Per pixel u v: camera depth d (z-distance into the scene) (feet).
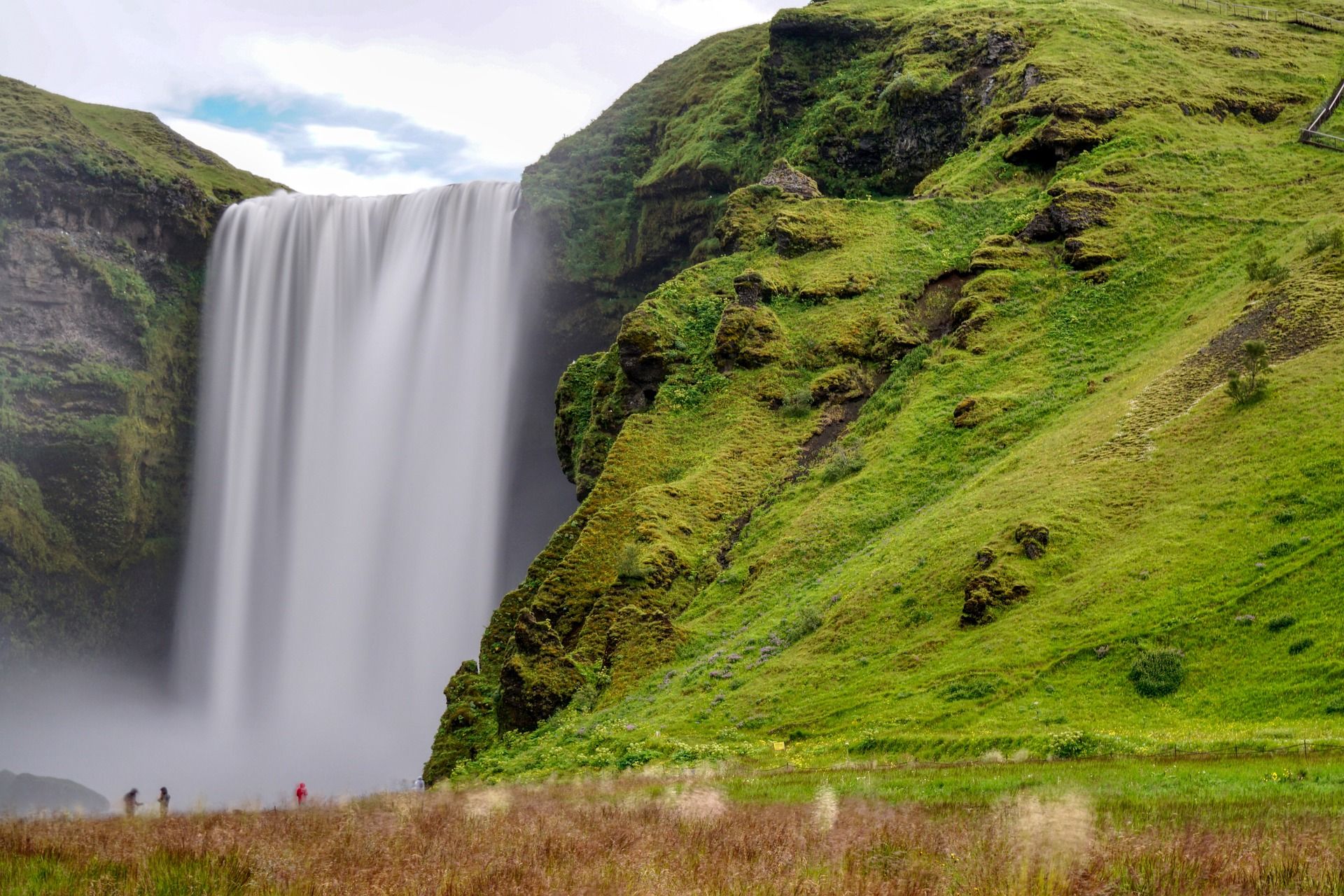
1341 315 212.23
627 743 183.52
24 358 471.21
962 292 312.09
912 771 125.29
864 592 201.98
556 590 258.57
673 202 476.95
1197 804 82.53
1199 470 189.78
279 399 506.07
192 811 134.21
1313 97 372.38
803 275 339.77
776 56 467.93
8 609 444.55
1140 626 158.61
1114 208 314.96
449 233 504.84
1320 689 134.82
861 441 273.33
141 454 493.77
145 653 495.82
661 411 305.94
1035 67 380.58
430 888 56.08
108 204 497.46
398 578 480.64
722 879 56.65
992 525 200.13
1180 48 408.46
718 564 254.68
